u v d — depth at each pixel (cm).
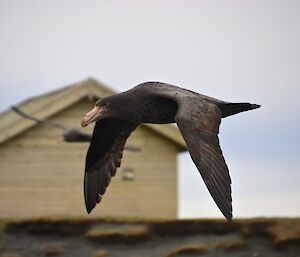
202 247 1891
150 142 2558
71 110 2548
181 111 1055
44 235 1953
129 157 2552
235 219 1936
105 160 1288
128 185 2541
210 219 1944
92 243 1925
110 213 2528
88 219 1959
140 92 1171
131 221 1958
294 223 1911
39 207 2511
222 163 1016
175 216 2541
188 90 1141
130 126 1276
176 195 2544
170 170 2550
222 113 1117
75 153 2523
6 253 1895
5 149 2520
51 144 2528
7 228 1955
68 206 2509
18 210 2508
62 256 1898
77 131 2139
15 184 2512
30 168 2525
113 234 1923
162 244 1920
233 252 1889
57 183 2516
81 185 2517
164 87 1159
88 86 2533
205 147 1023
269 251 1880
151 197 2541
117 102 1188
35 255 1903
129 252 1908
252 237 1916
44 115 2516
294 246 1877
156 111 1168
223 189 1002
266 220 1927
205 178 1005
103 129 1266
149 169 2552
